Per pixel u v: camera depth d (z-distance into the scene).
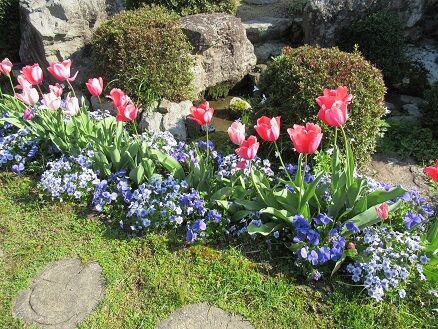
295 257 1.44
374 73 1.89
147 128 2.14
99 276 1.44
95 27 2.57
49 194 1.76
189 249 1.50
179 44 2.29
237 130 1.36
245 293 1.36
